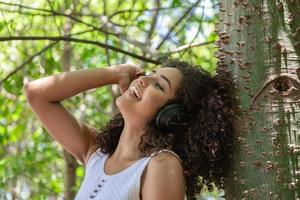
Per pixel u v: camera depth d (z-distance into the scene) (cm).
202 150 274
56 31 732
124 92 305
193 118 283
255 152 258
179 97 282
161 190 258
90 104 826
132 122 282
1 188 746
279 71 260
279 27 264
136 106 279
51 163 862
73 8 662
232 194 267
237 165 264
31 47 761
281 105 257
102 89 816
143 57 423
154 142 274
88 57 770
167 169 263
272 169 254
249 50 267
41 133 824
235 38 273
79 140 309
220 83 275
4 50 792
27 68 707
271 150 255
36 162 776
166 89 280
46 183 858
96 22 714
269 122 257
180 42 505
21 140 870
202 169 276
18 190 869
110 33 489
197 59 557
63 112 308
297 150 253
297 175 252
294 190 251
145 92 279
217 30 286
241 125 264
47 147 817
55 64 710
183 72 286
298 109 255
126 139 284
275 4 266
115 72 308
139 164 268
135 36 711
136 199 262
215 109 271
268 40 263
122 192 264
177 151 279
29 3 683
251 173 258
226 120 270
